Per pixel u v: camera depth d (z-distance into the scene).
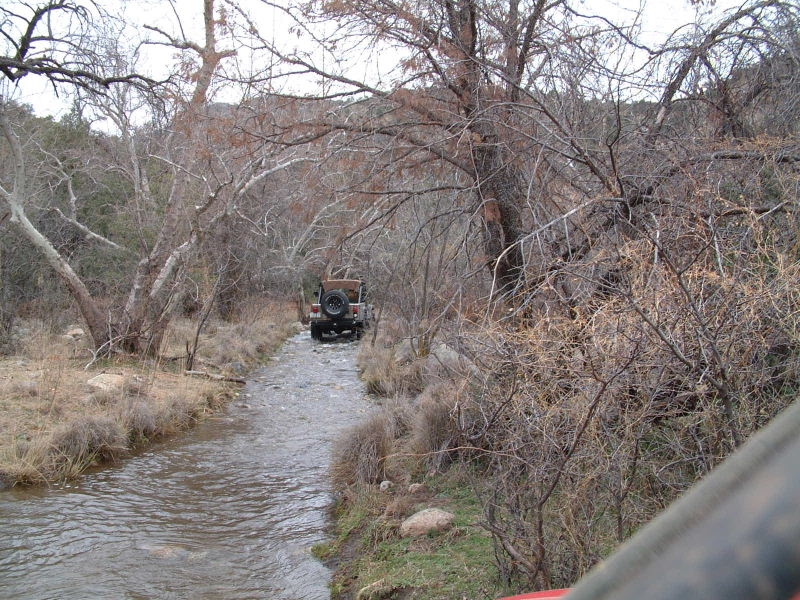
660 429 4.21
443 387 7.88
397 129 7.54
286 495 7.46
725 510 0.46
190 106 7.79
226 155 8.75
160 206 20.28
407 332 8.62
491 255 7.26
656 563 0.49
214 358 16.53
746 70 6.52
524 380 3.93
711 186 4.44
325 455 9.05
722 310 3.46
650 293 3.45
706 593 0.43
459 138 7.07
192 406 11.25
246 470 8.41
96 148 20.55
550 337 3.84
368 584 4.77
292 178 9.99
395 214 8.32
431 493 6.43
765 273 3.73
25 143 19.17
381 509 6.38
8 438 8.30
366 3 6.96
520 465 4.05
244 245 20.75
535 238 5.71
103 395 10.37
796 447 0.45
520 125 6.85
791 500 0.42
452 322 5.12
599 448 3.58
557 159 6.62
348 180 7.64
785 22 6.23
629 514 3.75
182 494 7.47
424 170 7.87
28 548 5.87
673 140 5.85
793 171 5.21
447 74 7.13
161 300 15.35
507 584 4.07
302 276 31.38
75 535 6.19
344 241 8.02
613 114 6.52
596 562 3.54
